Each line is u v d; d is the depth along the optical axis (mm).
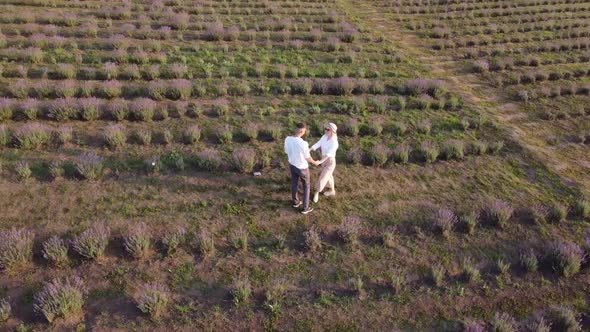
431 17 27312
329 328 7461
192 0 25969
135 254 8328
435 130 13898
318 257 8789
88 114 12828
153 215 9469
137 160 11227
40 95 13875
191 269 8289
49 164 10688
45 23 20359
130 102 13664
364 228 9586
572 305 8156
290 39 21328
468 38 23422
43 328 7047
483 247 9289
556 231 9805
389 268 8648
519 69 19922
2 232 8273
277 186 10617
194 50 18766
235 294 7730
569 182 11641
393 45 21656
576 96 17750
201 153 11266
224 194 10258
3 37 17438
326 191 10391
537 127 15102
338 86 15828
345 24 23844
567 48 22938
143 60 16969
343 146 12539
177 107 13539
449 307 7957
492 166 12164
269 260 8617
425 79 16922
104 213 9391
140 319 7316
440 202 10562
